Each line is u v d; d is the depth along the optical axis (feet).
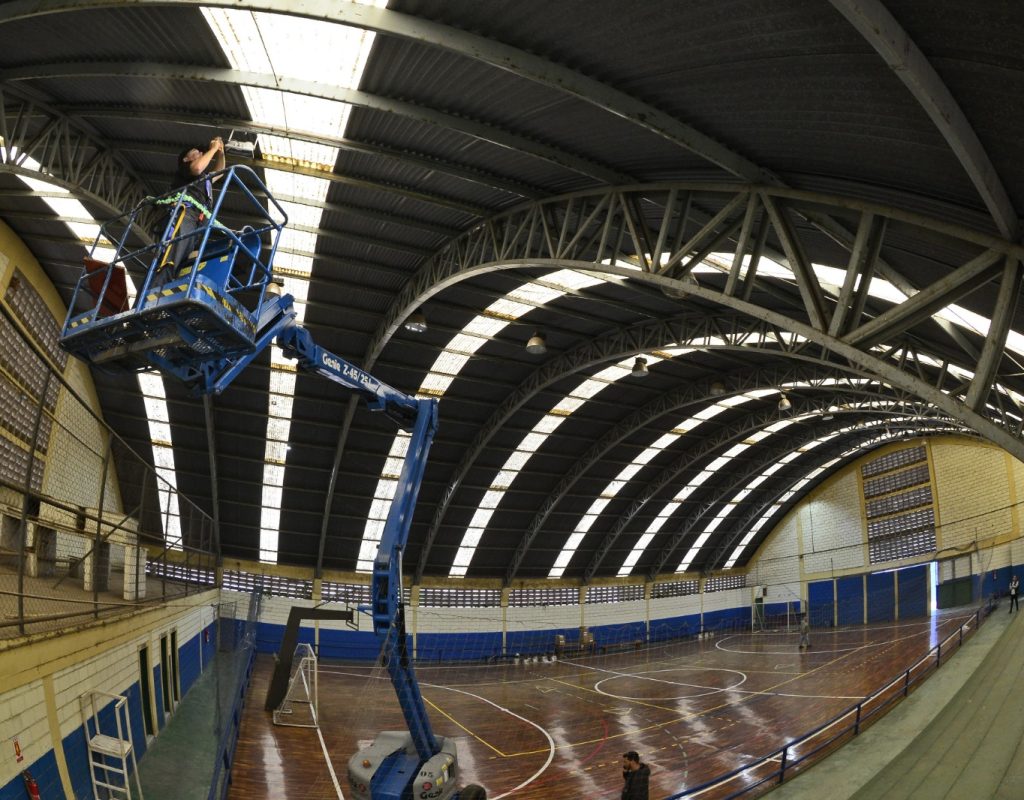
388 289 103.65
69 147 66.28
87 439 108.47
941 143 33.47
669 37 36.86
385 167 71.87
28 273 90.53
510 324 115.14
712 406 158.81
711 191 53.06
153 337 33.96
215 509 133.90
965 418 36.19
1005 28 24.64
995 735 41.63
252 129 64.03
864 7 25.76
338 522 150.30
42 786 29.50
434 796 48.91
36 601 41.75
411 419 64.85
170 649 72.59
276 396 123.44
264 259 96.37
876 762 46.93
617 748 88.33
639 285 97.55
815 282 45.52
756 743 87.61
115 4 42.68
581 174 63.67
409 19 43.04
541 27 40.98
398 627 54.29
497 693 132.87
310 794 61.57
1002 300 35.55
